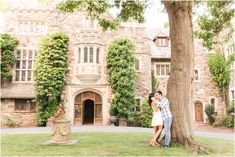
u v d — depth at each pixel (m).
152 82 27.61
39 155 8.19
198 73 28.19
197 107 27.80
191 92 10.63
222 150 9.70
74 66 25.09
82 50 24.69
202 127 23.98
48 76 23.73
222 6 14.46
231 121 22.77
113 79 24.41
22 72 25.69
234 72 24.92
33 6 27.31
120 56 24.28
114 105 23.66
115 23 13.70
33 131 17.22
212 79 27.86
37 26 26.36
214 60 27.69
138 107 25.55
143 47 26.52
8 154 8.40
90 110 29.42
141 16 13.52
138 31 26.73
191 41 10.73
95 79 24.58
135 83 25.78
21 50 25.89
